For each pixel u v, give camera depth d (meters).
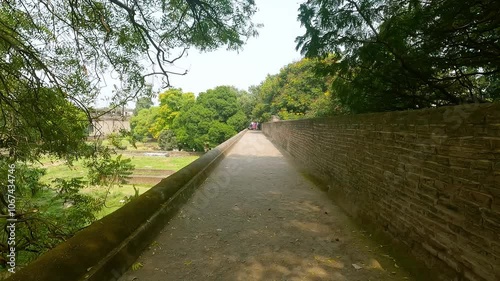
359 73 4.73
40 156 4.90
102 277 2.21
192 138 36.41
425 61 3.73
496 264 1.71
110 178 5.97
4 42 3.98
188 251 3.01
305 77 23.16
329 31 4.34
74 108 4.84
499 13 2.76
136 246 2.87
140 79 5.65
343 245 3.20
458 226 2.05
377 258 2.87
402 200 2.87
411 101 4.81
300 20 4.39
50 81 4.23
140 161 30.59
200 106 36.84
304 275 2.55
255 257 2.89
